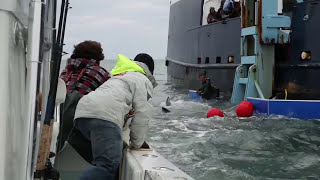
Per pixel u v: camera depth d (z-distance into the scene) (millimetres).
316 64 11625
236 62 15195
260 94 12445
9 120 1592
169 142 8422
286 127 9773
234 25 15305
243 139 8516
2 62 1557
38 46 1641
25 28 1957
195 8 20656
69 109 4207
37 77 1631
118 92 3230
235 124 10406
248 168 6328
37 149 1848
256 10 12633
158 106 15664
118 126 3174
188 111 13617
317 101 10938
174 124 10711
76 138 3430
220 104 15062
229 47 15711
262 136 8758
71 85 4289
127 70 3432
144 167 2771
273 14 12500
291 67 12469
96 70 4371
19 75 1815
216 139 8578
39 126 2055
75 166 4105
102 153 3090
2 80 1549
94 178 3016
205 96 16359
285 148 7703
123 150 3406
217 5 19188
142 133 3361
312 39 11781
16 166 1712
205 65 18000
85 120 3189
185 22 21969
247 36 13281
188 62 20859
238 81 13531
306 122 10430
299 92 12172
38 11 1657
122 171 3344
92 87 4301
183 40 22016
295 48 12367
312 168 6309
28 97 1620
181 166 6461
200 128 10062
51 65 2143
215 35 16953
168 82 26031
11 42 1641
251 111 11617
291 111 11328
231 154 7258
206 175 5934
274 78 12984
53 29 2041
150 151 3393
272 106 11602
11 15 1621
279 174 5980
